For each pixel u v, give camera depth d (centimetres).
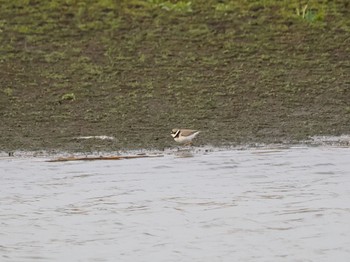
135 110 2742
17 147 2484
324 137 2583
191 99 2814
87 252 1781
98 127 2627
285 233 1873
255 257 1755
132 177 2248
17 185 2191
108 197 2098
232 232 1880
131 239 1845
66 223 1933
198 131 2514
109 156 2416
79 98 2814
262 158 2395
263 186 2177
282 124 2667
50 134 2577
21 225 1922
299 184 2194
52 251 1786
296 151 2466
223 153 2445
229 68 2997
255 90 2872
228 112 2738
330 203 2048
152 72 2969
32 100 2800
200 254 1767
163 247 1802
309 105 2791
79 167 2330
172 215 1978
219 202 2059
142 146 2495
